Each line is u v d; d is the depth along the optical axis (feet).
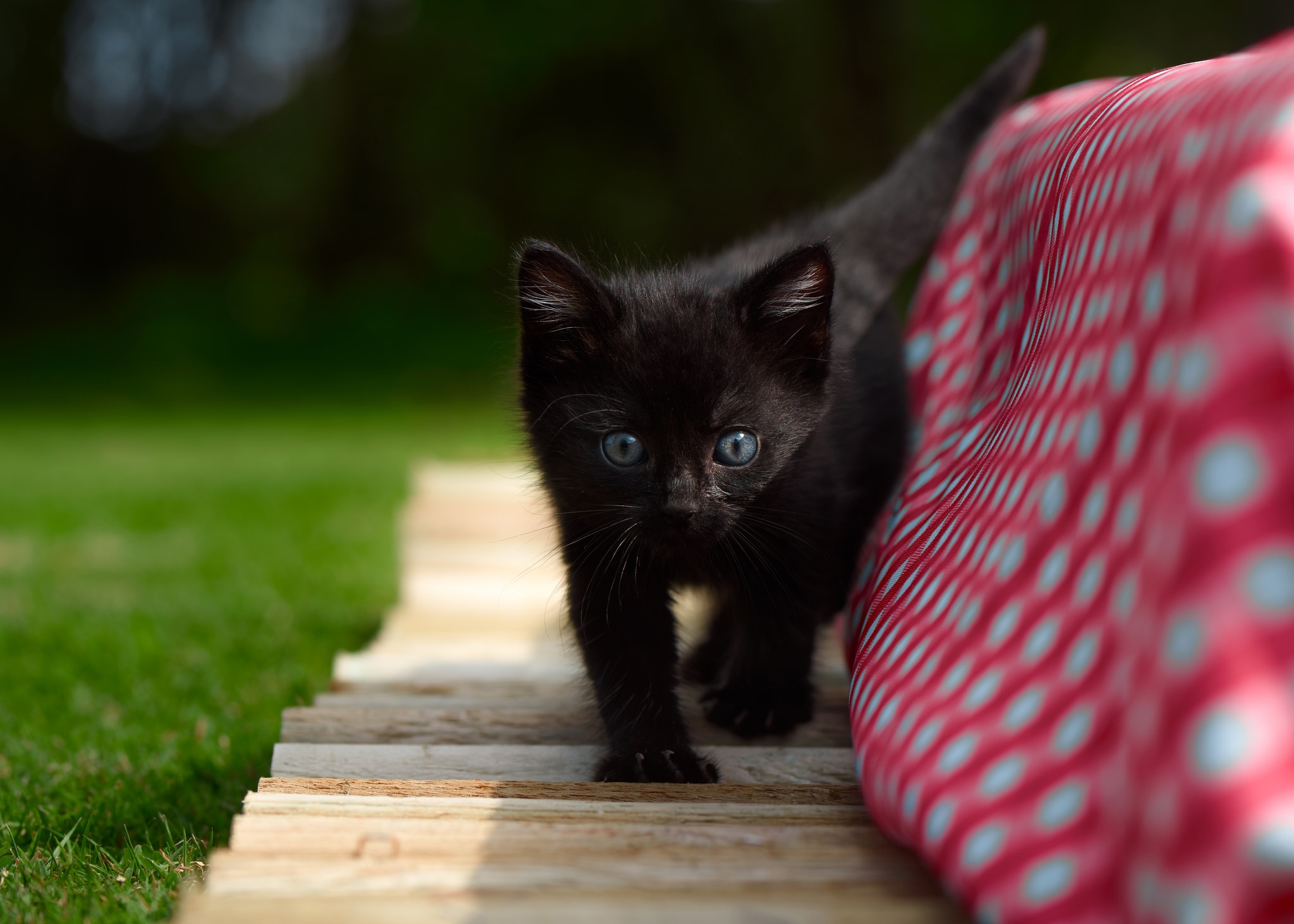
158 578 2.30
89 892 1.25
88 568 2.41
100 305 7.67
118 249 7.79
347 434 4.85
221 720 1.61
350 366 6.85
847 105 6.16
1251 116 1.04
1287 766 0.90
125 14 7.66
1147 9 5.84
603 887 1.15
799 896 1.14
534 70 6.84
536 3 6.79
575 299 1.47
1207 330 1.02
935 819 1.12
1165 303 1.09
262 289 7.54
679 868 1.17
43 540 2.72
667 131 7.09
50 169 7.65
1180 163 1.11
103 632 1.92
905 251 1.74
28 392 6.41
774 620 1.49
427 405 5.90
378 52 7.50
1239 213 1.01
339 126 7.63
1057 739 1.09
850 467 1.59
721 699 1.51
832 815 1.25
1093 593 1.11
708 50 6.74
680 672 1.58
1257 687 0.92
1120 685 1.06
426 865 1.16
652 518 1.44
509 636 1.75
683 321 1.47
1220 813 0.89
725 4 6.64
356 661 1.65
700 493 1.44
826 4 6.34
